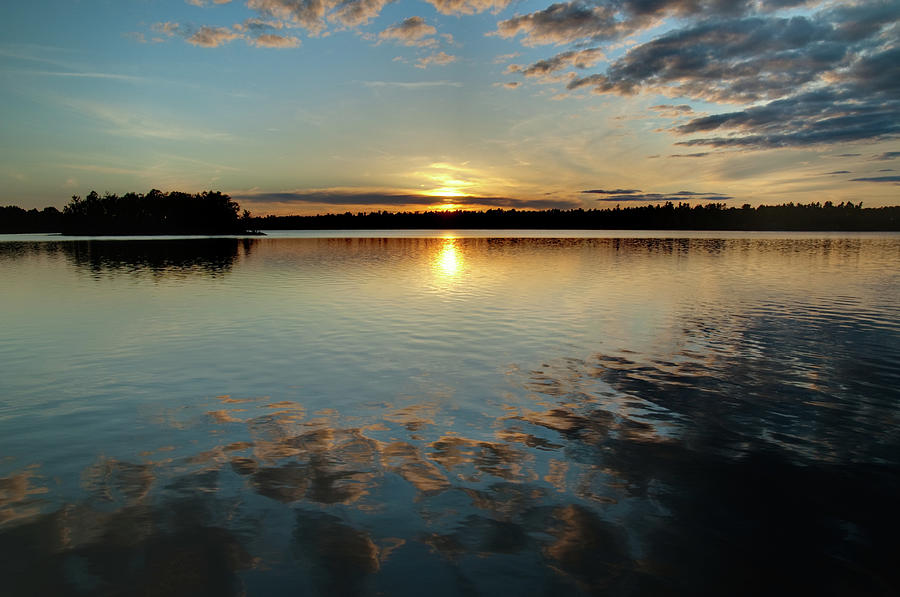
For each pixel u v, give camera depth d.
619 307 19.20
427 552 4.75
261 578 4.39
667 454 6.92
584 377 10.48
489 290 24.09
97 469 6.41
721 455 6.91
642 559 4.70
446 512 5.43
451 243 88.00
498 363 11.54
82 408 8.63
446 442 7.27
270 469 6.41
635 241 95.12
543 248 68.56
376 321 16.47
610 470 6.44
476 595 4.18
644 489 5.98
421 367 11.20
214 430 7.67
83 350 12.71
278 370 10.95
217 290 24.27
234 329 15.23
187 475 6.25
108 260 45.28
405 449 7.02
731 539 5.03
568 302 20.41
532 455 6.85
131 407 8.68
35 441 7.27
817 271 33.91
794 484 6.13
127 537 4.98
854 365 11.40
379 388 9.73
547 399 9.12
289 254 55.22
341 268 36.75
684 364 11.47
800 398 9.23
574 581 4.37
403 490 5.89
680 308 18.98
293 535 5.01
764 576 4.50
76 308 19.11
